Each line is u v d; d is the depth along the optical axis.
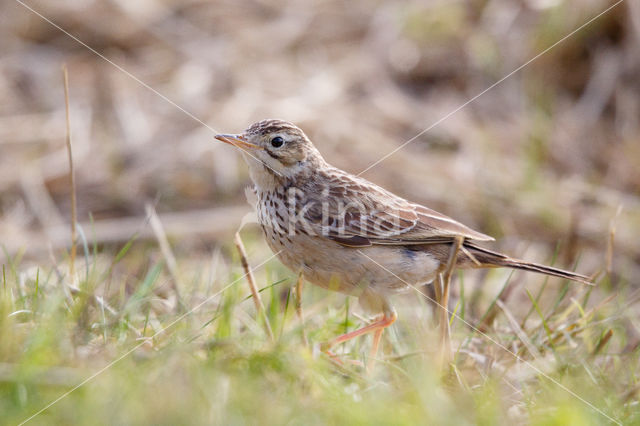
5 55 17.36
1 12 17.94
